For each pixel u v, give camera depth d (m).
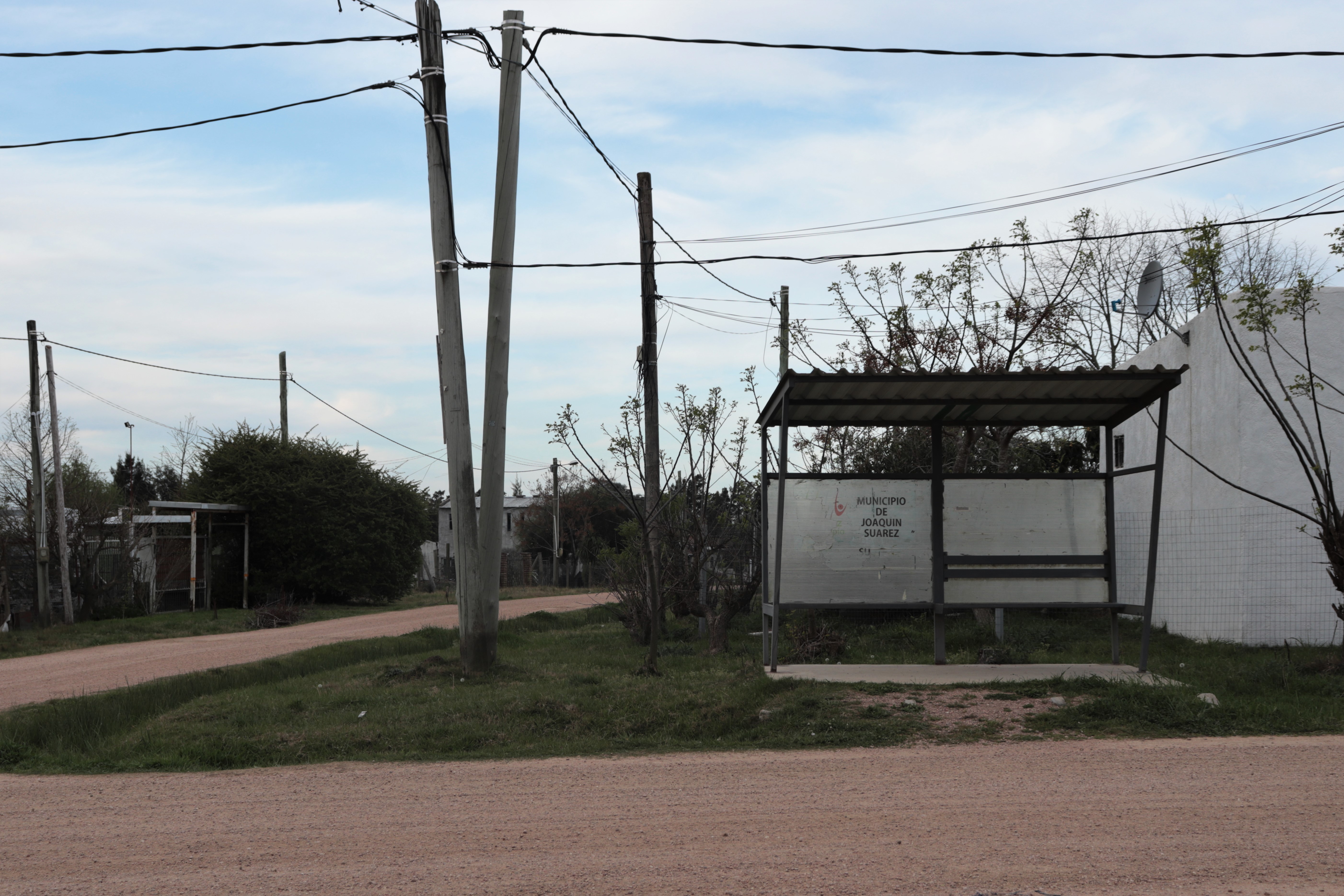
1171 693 9.53
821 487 12.27
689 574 16.39
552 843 5.83
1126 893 4.86
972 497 12.26
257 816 6.60
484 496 12.62
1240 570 14.43
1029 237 18.73
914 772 7.54
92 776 8.10
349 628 24.11
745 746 8.82
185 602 30.80
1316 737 8.60
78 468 37.19
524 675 12.47
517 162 12.62
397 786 7.47
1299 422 14.49
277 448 33.69
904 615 18.56
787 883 5.04
